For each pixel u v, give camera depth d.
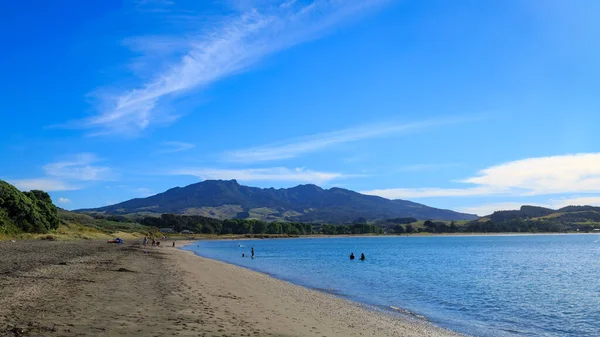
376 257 91.31
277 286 33.69
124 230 178.88
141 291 22.14
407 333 18.94
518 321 25.08
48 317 13.93
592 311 28.55
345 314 22.55
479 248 138.50
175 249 99.81
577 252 111.44
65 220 138.12
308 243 199.62
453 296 34.53
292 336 14.75
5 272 26.25
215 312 17.70
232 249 128.25
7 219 83.94
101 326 13.22
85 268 32.28
